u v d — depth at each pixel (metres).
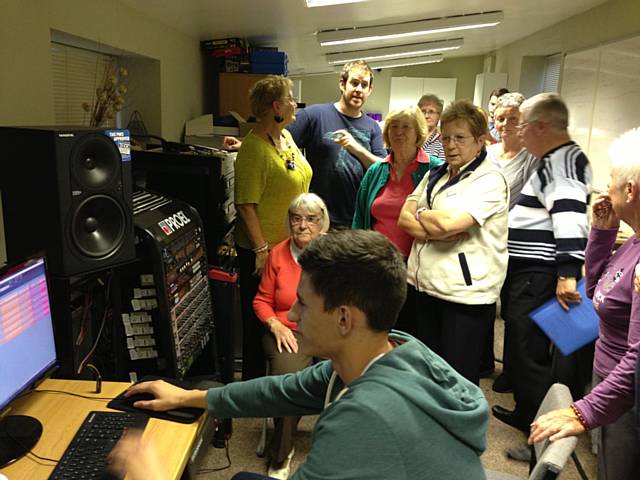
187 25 3.95
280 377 1.41
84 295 1.87
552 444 1.29
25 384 1.38
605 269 1.77
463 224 2.05
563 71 5.96
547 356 2.53
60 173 1.48
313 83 11.63
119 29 3.07
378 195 2.62
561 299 2.24
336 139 2.83
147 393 1.54
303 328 1.04
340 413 0.90
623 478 1.55
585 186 2.28
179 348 1.89
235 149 3.30
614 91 4.61
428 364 1.00
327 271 0.98
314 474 0.87
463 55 10.37
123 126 3.79
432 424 0.90
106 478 1.21
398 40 6.74
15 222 1.55
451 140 2.10
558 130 2.32
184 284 1.97
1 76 2.03
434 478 0.88
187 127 4.32
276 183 2.57
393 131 2.49
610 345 1.66
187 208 2.16
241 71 4.91
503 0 4.60
